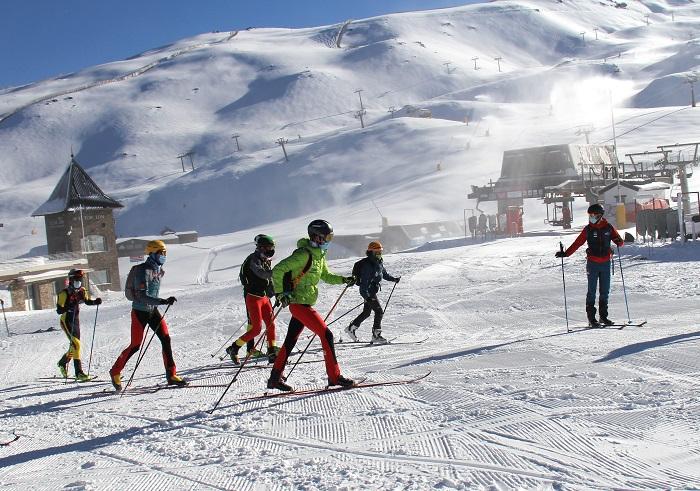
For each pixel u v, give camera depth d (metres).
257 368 10.24
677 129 96.25
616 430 5.06
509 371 7.67
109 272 61.53
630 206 41.88
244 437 6.08
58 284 49.62
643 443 4.72
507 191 48.91
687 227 23.62
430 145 129.12
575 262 22.31
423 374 8.06
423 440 5.35
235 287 29.48
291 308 7.68
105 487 5.01
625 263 20.11
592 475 4.20
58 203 60.44
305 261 7.47
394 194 96.06
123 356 9.41
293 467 5.04
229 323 19.06
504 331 12.17
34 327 26.16
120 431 6.90
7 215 181.62
